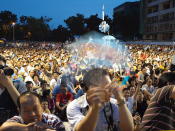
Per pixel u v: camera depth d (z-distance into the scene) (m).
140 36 116.88
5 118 3.92
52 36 131.38
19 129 2.35
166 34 98.06
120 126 2.58
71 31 124.31
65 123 6.77
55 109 7.97
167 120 3.25
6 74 3.76
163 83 3.94
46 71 14.38
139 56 28.59
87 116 2.30
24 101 2.55
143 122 3.37
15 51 39.25
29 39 131.12
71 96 8.17
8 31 128.88
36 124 2.41
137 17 115.56
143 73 12.05
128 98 6.43
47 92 8.04
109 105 2.75
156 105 3.34
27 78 10.53
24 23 132.88
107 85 2.39
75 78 9.91
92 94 2.30
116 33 116.19
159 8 102.19
